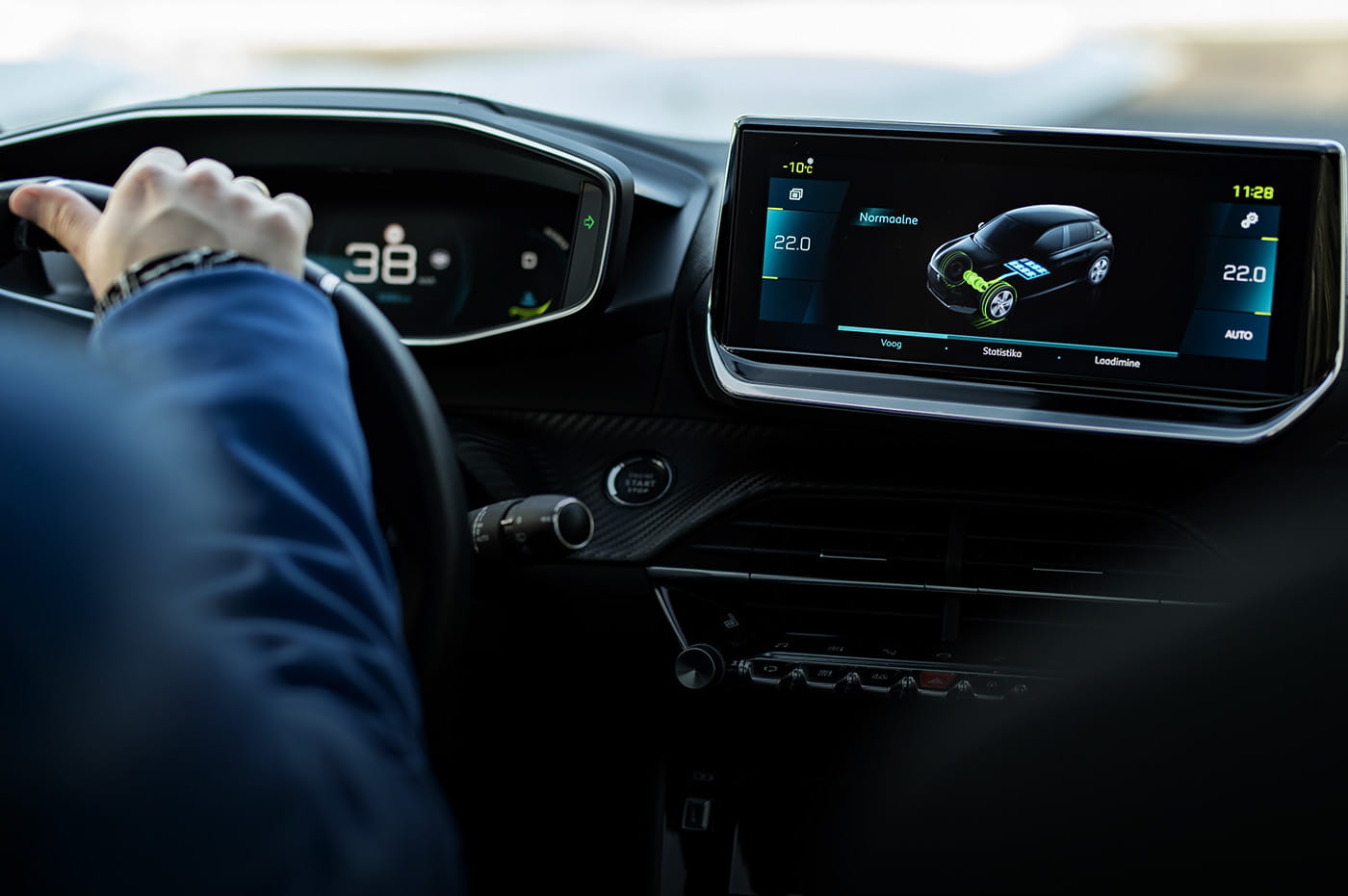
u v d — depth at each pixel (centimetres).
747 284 156
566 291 162
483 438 169
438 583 98
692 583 164
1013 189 150
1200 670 159
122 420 35
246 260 51
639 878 173
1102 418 151
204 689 34
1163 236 148
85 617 32
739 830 171
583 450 168
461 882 46
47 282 169
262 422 43
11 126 212
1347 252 145
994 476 159
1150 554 159
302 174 181
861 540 163
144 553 33
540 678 172
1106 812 161
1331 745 156
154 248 51
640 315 168
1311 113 165
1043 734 162
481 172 175
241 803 35
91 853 34
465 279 179
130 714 33
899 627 163
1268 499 155
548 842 179
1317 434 152
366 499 46
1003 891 164
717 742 173
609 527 164
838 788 170
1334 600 154
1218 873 159
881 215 153
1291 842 157
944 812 166
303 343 47
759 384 156
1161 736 160
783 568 163
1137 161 148
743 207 155
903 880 166
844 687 160
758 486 162
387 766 42
